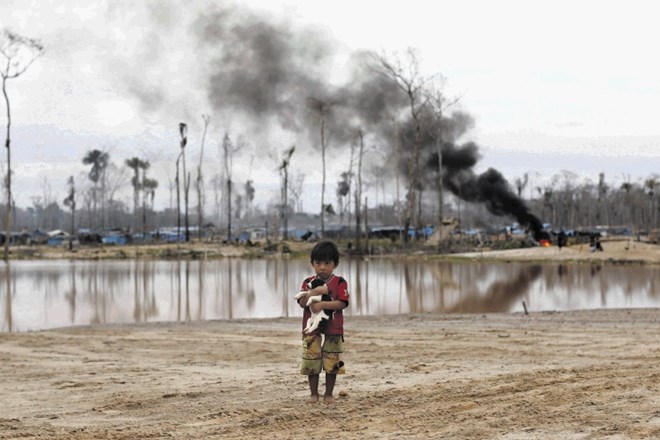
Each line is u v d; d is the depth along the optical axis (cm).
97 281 5709
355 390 1244
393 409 1037
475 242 10950
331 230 14800
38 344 2245
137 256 9656
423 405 1059
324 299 1096
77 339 2386
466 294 4484
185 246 11319
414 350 1923
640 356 1689
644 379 1212
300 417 1002
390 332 2462
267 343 2216
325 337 1106
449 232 11356
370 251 9994
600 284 5106
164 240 13962
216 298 4394
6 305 4003
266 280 5812
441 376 1397
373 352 1894
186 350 2050
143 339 2369
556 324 2670
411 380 1354
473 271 6556
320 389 1287
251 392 1281
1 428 1009
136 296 4519
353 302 4075
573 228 17412
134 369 1667
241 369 1639
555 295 4362
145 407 1170
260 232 15838
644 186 19138
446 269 6888
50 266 7769
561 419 924
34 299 4334
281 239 13625
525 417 945
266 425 966
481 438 845
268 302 4162
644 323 2658
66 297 4459
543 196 19275
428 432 888
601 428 868
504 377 1324
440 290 4756
